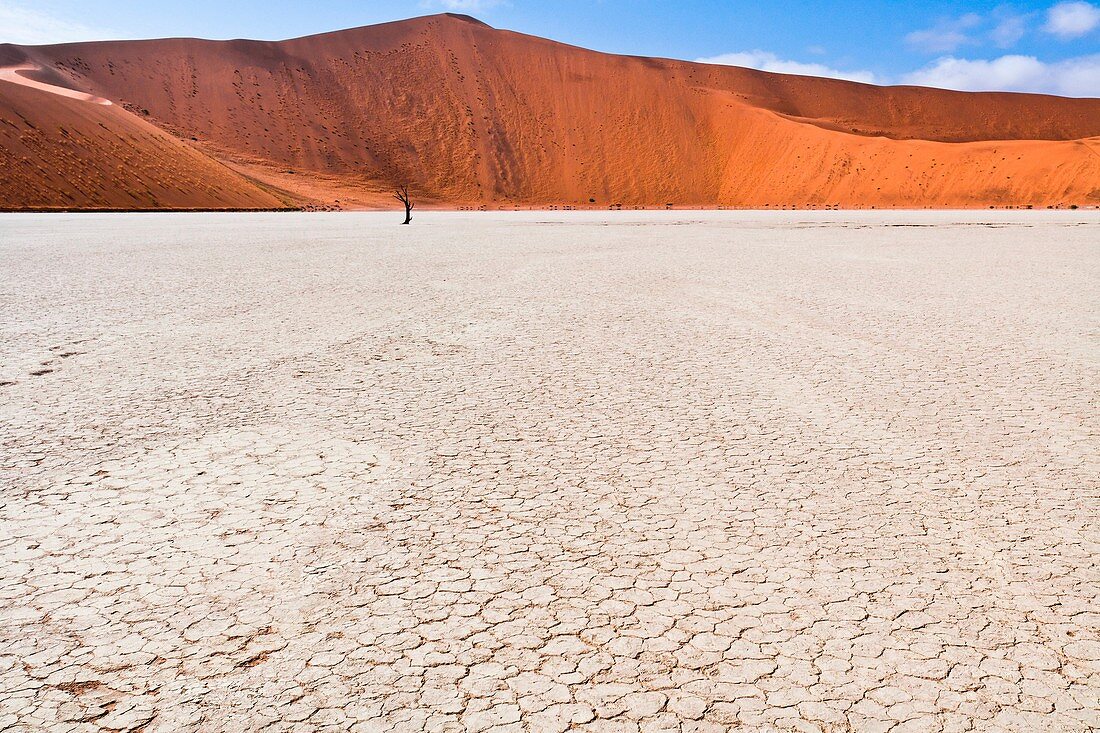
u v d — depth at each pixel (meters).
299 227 45.69
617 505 5.37
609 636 3.76
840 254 26.30
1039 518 5.14
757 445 6.65
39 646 3.71
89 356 10.13
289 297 15.55
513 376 9.16
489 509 5.31
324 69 155.50
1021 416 7.49
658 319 13.12
